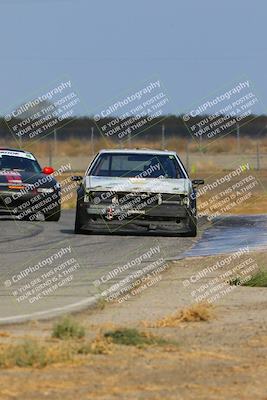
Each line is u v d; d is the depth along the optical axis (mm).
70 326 25297
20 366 21531
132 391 19594
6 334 25531
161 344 24453
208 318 28734
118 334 24828
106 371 21328
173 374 21219
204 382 20531
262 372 21562
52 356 22125
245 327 27344
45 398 18875
